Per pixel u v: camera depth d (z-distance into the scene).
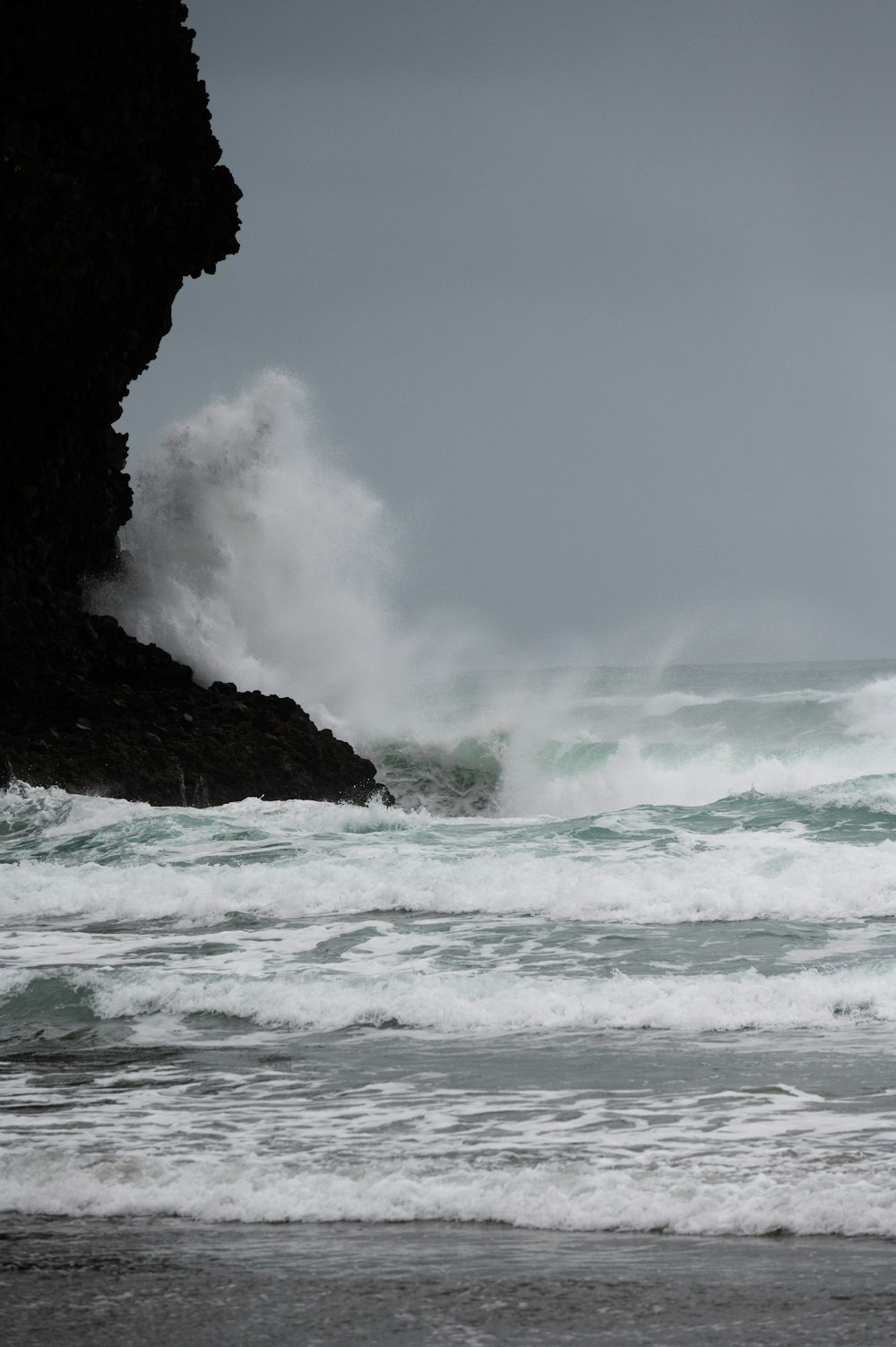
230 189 162.88
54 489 156.62
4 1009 52.47
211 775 138.62
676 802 156.00
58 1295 25.30
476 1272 26.28
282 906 70.44
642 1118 36.94
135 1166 33.44
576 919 65.19
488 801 161.25
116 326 158.00
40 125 144.88
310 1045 46.62
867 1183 30.45
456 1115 37.94
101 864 88.81
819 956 56.25
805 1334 22.69
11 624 148.25
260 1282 25.88
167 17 155.25
